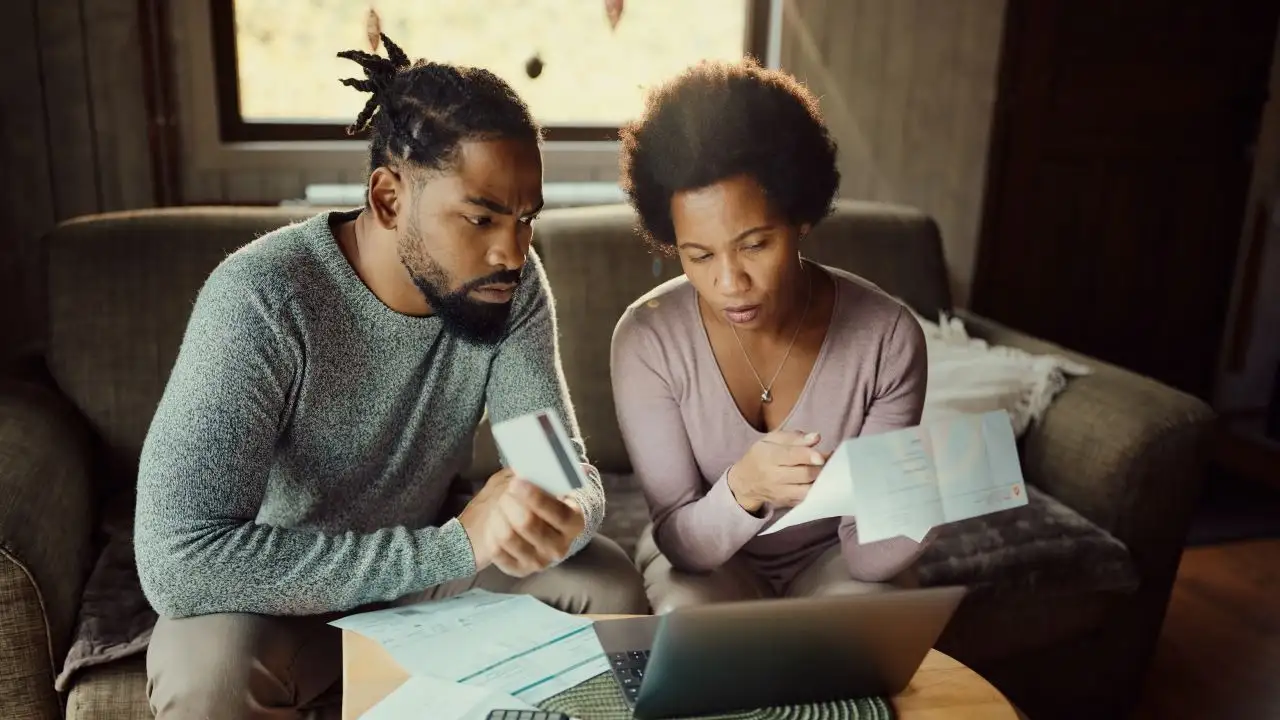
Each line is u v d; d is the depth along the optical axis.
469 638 1.06
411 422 1.26
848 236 2.04
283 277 1.14
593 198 2.25
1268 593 2.30
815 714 0.97
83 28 1.92
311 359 1.16
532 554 1.08
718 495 1.24
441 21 2.16
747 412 1.36
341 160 2.13
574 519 1.08
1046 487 1.85
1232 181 2.87
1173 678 1.97
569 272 1.85
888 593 0.93
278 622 1.15
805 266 1.36
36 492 1.34
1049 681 1.71
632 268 1.88
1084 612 1.67
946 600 0.94
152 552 1.08
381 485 1.28
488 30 2.19
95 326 1.66
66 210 1.99
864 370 1.33
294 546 1.11
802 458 1.15
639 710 0.94
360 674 0.99
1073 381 1.88
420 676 0.98
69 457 1.51
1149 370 2.95
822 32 2.38
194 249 1.71
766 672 0.94
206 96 2.02
